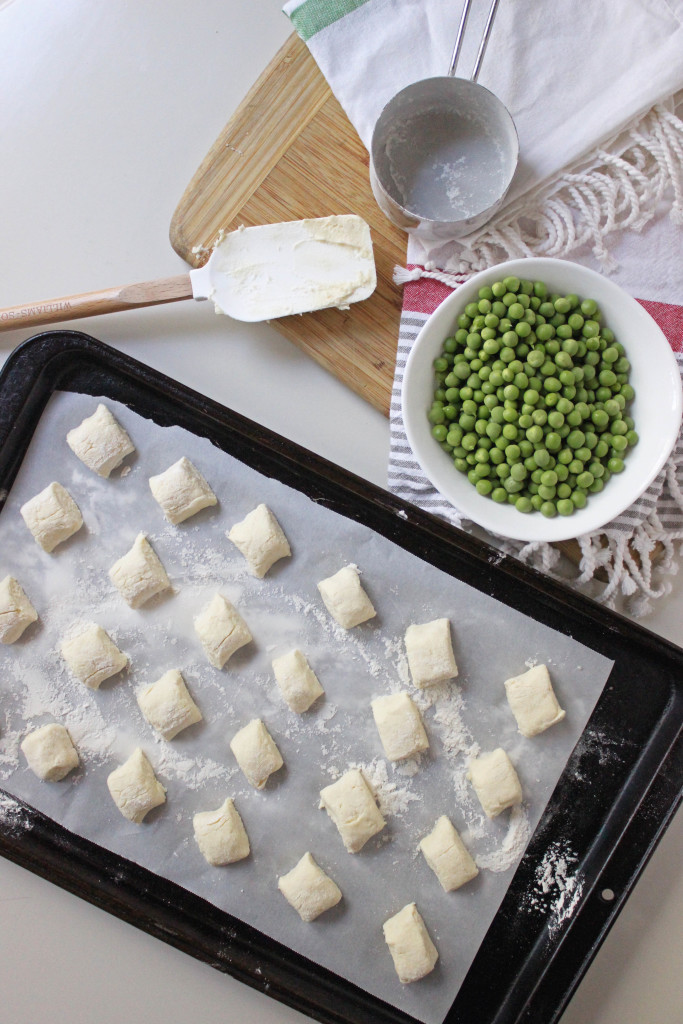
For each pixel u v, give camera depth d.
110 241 0.71
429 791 0.65
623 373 0.64
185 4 0.71
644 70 0.64
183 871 0.66
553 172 0.65
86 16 0.72
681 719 0.64
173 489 0.65
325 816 0.65
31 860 0.66
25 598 0.67
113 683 0.67
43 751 0.65
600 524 0.62
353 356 0.68
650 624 0.68
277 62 0.67
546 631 0.64
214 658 0.65
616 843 0.64
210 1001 0.69
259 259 0.67
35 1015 0.69
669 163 0.65
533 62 0.65
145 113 0.71
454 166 0.66
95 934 0.69
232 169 0.68
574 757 0.64
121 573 0.66
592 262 0.66
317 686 0.65
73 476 0.67
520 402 0.64
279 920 0.65
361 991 0.65
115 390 0.66
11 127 0.72
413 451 0.63
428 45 0.65
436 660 0.64
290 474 0.66
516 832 0.64
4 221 0.71
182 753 0.66
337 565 0.66
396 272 0.66
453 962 0.64
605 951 0.68
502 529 0.63
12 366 0.66
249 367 0.69
